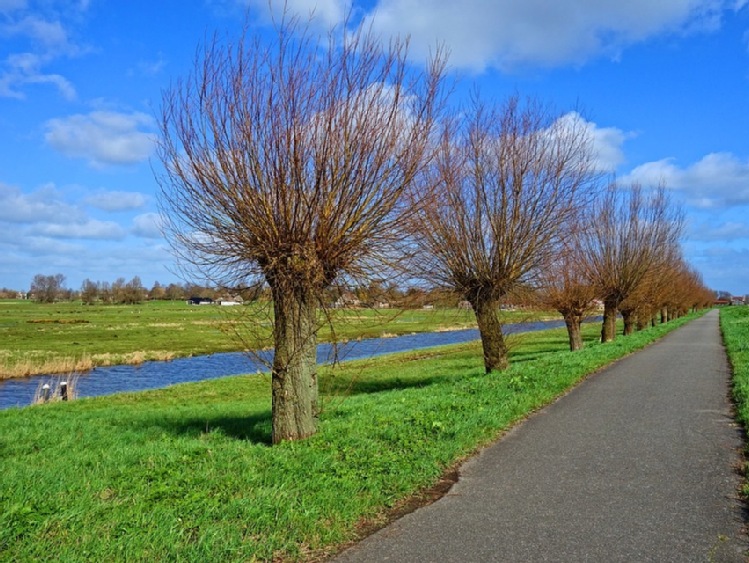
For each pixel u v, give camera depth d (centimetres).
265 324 856
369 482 629
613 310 3008
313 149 800
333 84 816
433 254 1603
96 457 805
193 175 822
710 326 5081
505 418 998
